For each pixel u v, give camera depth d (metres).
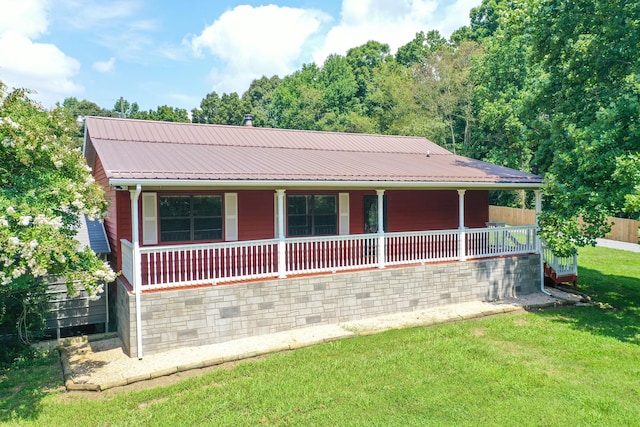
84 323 10.21
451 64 41.84
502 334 9.39
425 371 7.45
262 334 9.51
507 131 32.00
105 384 7.07
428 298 11.53
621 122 10.36
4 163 7.27
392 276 11.03
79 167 8.04
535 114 15.13
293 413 6.08
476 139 37.84
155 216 10.47
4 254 5.91
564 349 8.51
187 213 10.87
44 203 6.90
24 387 7.22
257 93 82.25
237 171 9.23
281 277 9.74
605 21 11.39
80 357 8.45
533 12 12.62
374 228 13.82
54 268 6.73
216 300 9.03
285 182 9.34
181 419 5.96
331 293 10.27
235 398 6.53
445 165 14.20
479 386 6.86
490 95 34.28
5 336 8.94
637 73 10.81
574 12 11.78
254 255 11.77
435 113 41.88
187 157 10.63
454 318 10.56
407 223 14.40
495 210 36.16
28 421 6.02
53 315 9.91
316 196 12.70
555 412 6.04
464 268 12.06
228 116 62.28
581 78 12.37
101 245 11.55
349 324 10.22
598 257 20.56
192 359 8.16
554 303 11.99
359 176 10.38
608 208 10.54
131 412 6.23
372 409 6.16
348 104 53.72
